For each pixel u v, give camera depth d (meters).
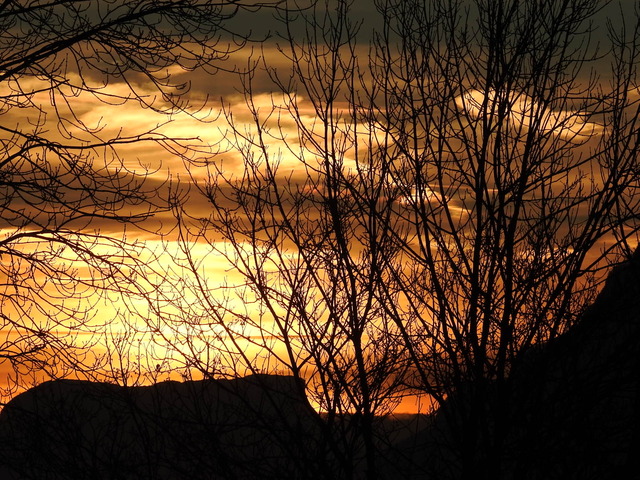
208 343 30.12
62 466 29.14
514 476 27.36
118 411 30.28
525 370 27.89
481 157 29.17
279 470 28.48
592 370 27.08
